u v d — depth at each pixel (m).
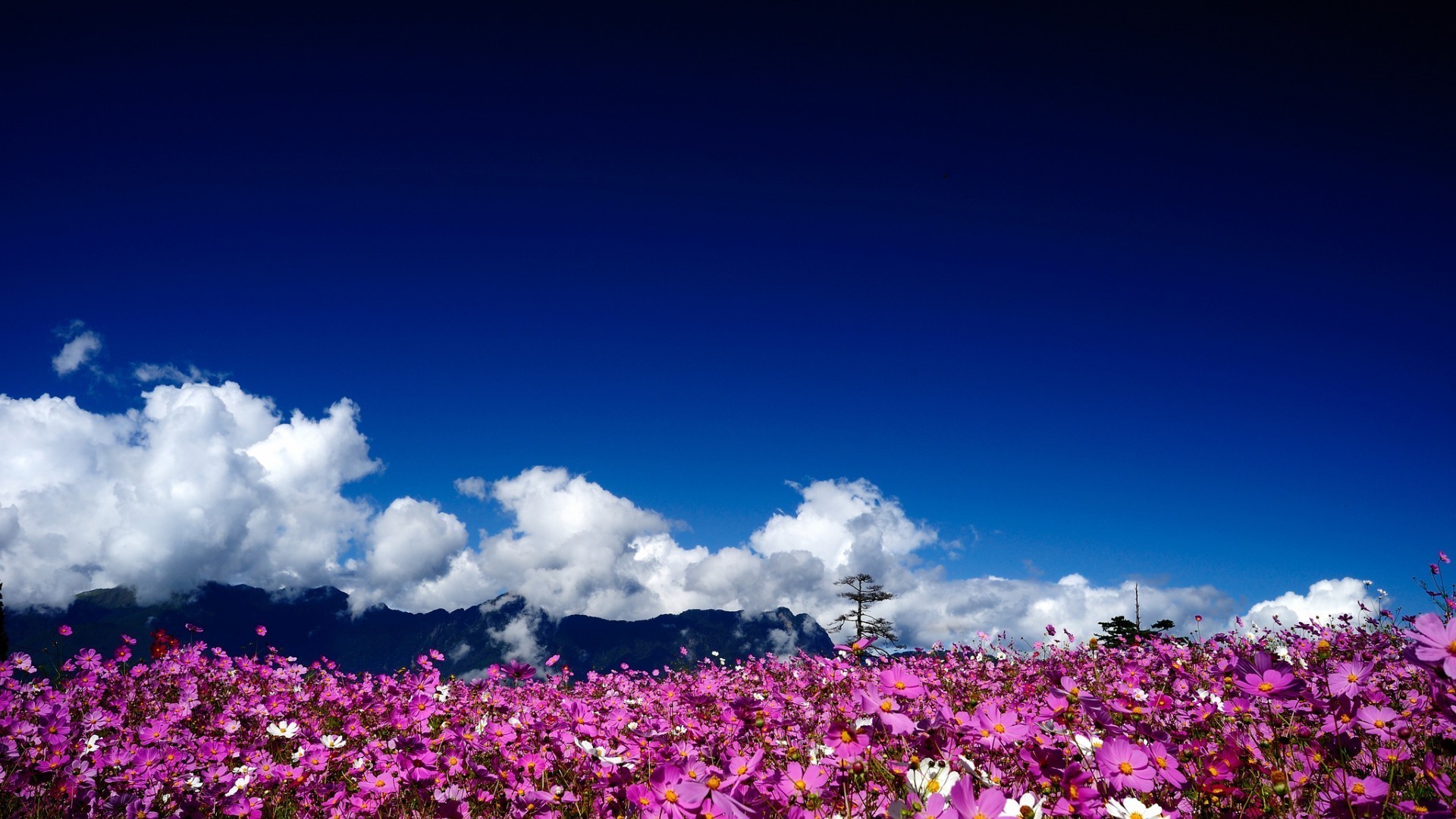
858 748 3.34
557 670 9.23
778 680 8.09
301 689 9.12
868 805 2.86
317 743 6.04
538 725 4.85
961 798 2.42
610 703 6.28
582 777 4.30
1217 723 3.82
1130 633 11.39
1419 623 2.38
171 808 4.58
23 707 5.07
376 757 5.00
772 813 2.86
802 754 3.72
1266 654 3.23
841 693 6.56
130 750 5.17
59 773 4.45
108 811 4.34
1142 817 2.58
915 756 3.04
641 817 2.72
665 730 4.56
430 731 5.59
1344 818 2.63
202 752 5.55
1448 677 2.34
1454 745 3.03
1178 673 5.38
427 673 8.30
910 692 3.60
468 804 4.07
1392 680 4.47
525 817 3.83
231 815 4.71
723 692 7.05
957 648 9.45
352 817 4.32
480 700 7.18
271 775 5.26
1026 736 3.14
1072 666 7.49
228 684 9.53
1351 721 3.10
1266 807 2.78
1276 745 3.21
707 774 3.00
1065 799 2.76
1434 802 2.87
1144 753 2.85
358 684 8.88
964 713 3.29
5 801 4.18
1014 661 8.95
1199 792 3.01
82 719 6.26
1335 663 3.95
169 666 9.28
